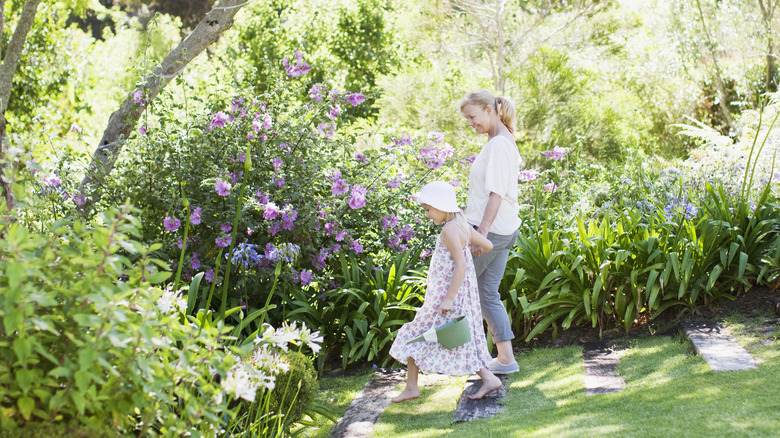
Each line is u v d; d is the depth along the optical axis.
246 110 4.92
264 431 3.11
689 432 2.54
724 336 3.87
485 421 3.23
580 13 12.13
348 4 15.05
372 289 4.73
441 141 5.32
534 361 4.13
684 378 3.36
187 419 2.48
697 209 4.92
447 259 3.44
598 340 4.32
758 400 2.80
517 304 4.57
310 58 12.88
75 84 10.91
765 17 11.73
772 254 4.38
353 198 4.69
